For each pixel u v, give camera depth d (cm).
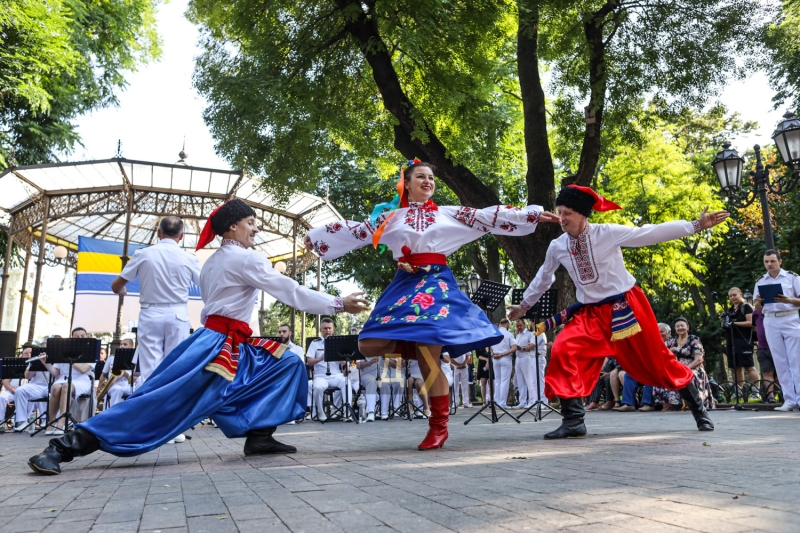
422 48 1226
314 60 1236
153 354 609
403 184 433
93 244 1483
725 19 1173
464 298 410
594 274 475
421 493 221
